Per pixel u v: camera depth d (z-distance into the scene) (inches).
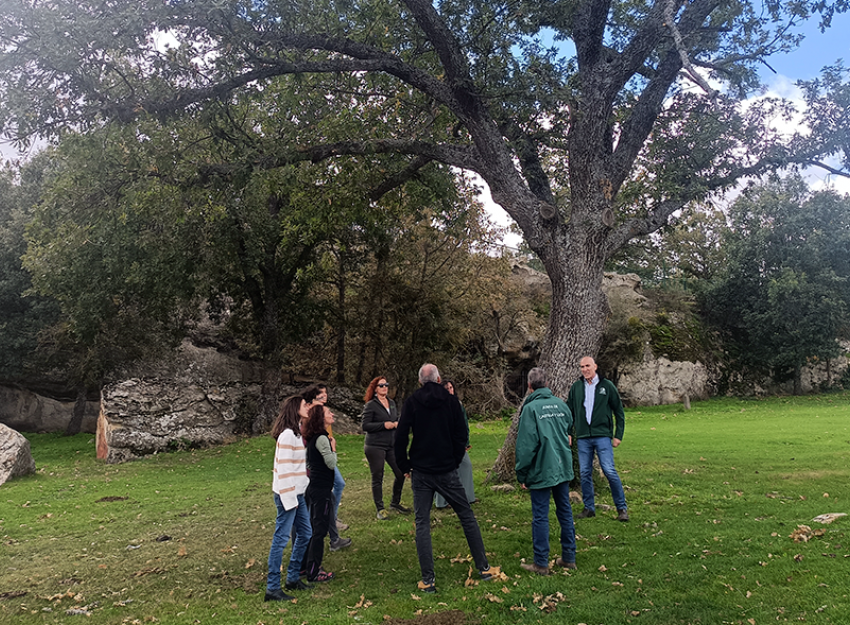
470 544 223.6
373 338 964.0
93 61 375.9
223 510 390.0
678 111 454.9
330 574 234.8
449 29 406.6
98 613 209.5
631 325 1280.8
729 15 416.8
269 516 362.0
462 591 211.0
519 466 228.4
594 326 388.2
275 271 823.7
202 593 226.8
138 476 562.3
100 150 446.9
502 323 1160.8
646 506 335.6
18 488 498.0
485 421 1031.0
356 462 580.4
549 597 199.0
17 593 235.0
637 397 1259.8
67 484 516.1
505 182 406.0
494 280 979.3
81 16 360.2
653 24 377.1
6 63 358.3
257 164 438.3
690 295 1577.3
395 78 511.2
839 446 568.7
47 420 1066.7
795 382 1441.9
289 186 499.2
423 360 931.3
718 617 178.4
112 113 381.7
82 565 272.7
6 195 1020.5
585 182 391.5
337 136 478.0
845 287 1382.9
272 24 391.9
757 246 1444.4
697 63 418.3
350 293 981.8
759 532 270.1
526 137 465.1
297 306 852.0
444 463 222.1
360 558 260.4
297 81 419.8
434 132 534.9
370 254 943.0
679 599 194.1
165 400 780.0
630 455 538.9
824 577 203.9
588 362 317.7
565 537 233.6
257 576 245.4
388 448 339.9
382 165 514.6
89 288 725.3
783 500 342.6
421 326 917.8
